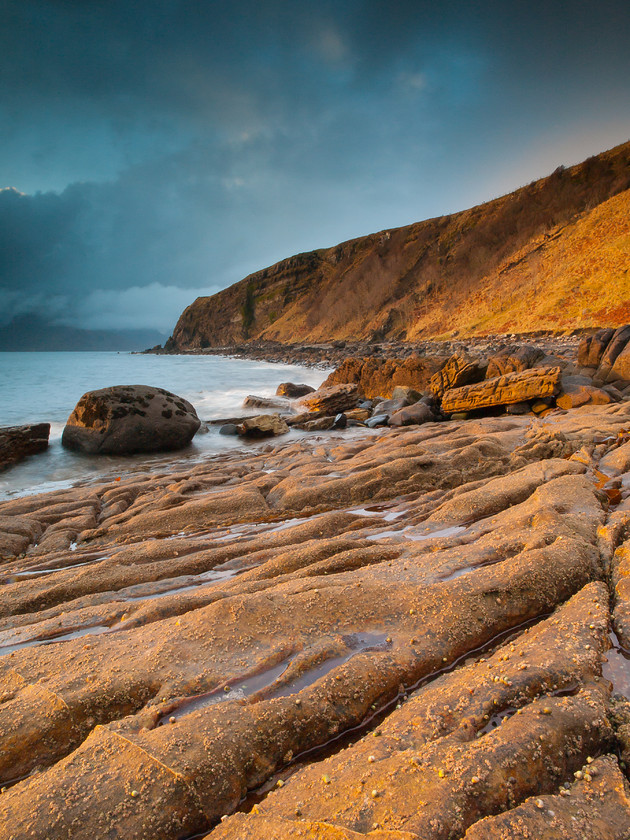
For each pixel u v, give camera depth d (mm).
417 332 81312
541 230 80875
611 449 10633
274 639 4023
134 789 2656
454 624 4172
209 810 2688
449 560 5387
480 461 10922
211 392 32281
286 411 25438
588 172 87125
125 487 11070
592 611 4082
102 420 16484
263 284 161500
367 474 10094
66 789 2658
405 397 23391
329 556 6164
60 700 3408
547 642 3723
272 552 6855
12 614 5676
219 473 12242
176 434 17453
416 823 2211
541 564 4797
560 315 55875
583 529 5863
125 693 3488
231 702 3299
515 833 2152
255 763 2959
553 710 2918
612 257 58125
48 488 12953
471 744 2682
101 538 8523
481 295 77250
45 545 8195
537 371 18172
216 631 4090
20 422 20922
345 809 2410
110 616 5039
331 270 147375
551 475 8625
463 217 108875
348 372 29906
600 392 17406
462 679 3463
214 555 6844
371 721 3422
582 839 2135
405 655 3828
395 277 106938
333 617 4285
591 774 2582
